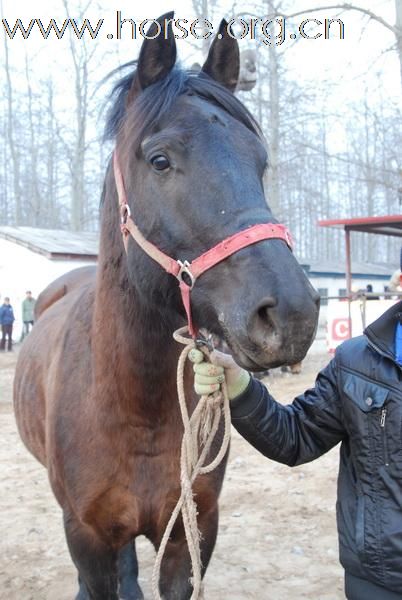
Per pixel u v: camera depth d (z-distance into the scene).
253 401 1.99
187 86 1.91
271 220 1.65
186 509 1.97
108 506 2.21
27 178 38.59
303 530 4.02
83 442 2.20
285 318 1.47
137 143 1.87
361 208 49.09
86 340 2.35
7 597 3.30
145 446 2.16
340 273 30.59
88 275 4.07
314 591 3.29
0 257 19.95
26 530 4.13
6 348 17.41
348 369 1.95
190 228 1.72
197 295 1.72
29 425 3.03
